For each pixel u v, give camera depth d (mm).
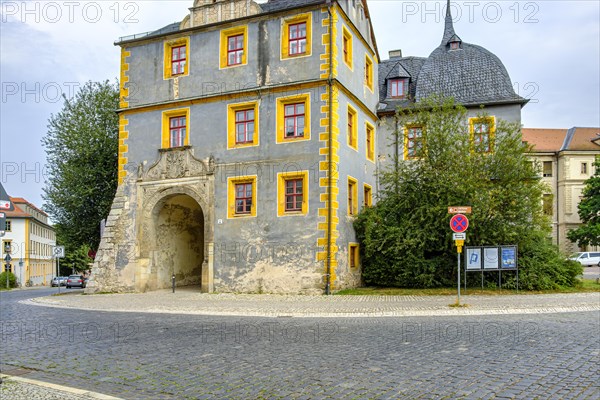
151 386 7312
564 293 20359
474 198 21562
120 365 8711
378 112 30141
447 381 7266
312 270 22188
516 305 16609
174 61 26812
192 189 25125
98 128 34656
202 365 8570
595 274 37531
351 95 25094
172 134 26391
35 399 6445
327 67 23109
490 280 22422
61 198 34094
